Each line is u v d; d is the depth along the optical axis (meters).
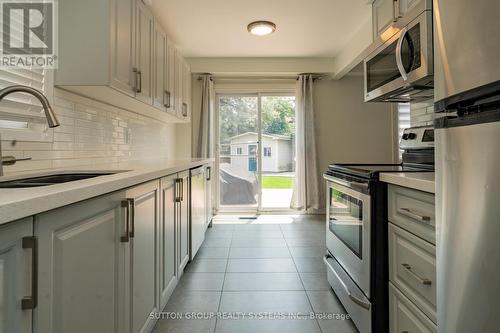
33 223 0.68
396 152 4.48
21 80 1.46
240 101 4.66
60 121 1.73
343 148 4.59
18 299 0.64
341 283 1.78
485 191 0.67
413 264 1.17
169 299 1.94
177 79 3.22
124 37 1.83
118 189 1.09
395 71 1.77
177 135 4.45
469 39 0.71
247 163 4.70
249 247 3.06
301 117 4.42
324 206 4.58
